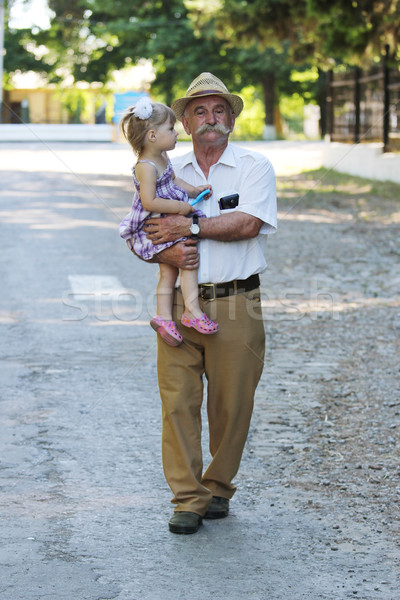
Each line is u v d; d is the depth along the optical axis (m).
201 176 5.21
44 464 6.07
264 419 7.03
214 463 5.25
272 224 5.13
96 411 7.19
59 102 63.28
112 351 9.04
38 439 6.55
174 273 5.21
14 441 6.50
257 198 5.11
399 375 8.17
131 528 5.09
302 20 18.27
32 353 8.91
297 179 25.64
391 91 24.56
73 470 5.97
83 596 4.26
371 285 12.37
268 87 52.81
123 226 5.22
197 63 51.66
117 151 34.28
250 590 4.34
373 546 4.86
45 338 9.48
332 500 5.50
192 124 5.12
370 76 25.91
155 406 7.37
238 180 5.16
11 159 30.78
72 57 58.62
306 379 8.11
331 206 20.48
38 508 5.36
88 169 27.62
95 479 5.82
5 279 12.43
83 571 4.54
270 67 49.72
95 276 12.68
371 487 5.69
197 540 4.94
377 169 24.78
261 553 4.77
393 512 5.30
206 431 6.82
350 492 5.62
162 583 4.41
